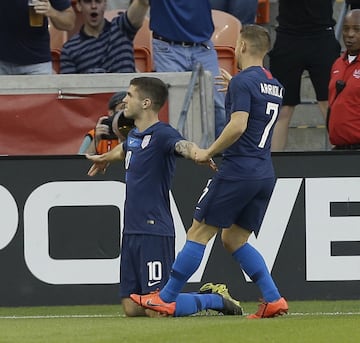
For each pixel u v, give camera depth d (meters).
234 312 27.66
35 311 30.00
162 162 27.22
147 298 26.58
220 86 38.28
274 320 25.52
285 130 40.25
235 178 25.56
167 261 27.48
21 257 31.20
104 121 32.22
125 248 27.64
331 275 31.36
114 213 31.31
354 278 31.38
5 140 35.38
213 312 28.83
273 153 31.27
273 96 25.88
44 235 31.23
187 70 38.84
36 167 31.19
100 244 31.30
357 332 22.97
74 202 31.30
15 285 31.20
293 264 31.30
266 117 25.73
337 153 31.30
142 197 27.33
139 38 42.00
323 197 31.33
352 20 35.06
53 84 35.44
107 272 31.30
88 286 31.30
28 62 37.53
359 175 31.30
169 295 26.50
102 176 31.27
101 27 38.97
